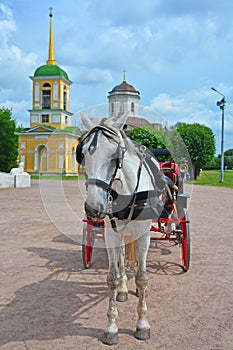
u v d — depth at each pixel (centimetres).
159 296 507
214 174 5197
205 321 432
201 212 1398
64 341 383
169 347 373
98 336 394
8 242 846
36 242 847
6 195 2008
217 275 602
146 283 398
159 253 733
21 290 531
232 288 542
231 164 8894
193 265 657
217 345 378
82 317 441
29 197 1895
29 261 684
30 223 1105
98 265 657
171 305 477
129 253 559
